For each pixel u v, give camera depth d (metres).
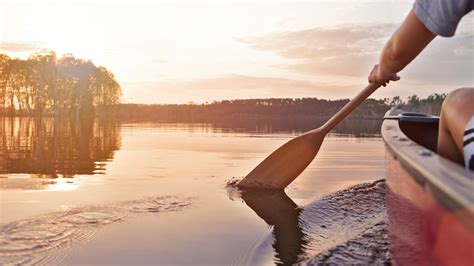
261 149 5.59
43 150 5.46
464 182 0.56
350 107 2.95
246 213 2.23
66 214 2.17
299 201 2.51
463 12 0.77
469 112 0.90
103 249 1.66
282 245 1.69
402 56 1.01
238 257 1.57
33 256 1.57
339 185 3.03
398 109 2.67
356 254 1.46
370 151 5.39
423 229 0.75
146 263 1.51
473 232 0.54
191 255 1.60
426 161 0.72
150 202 2.46
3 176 3.39
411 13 0.89
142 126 13.33
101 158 4.62
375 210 2.18
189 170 3.73
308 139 2.99
